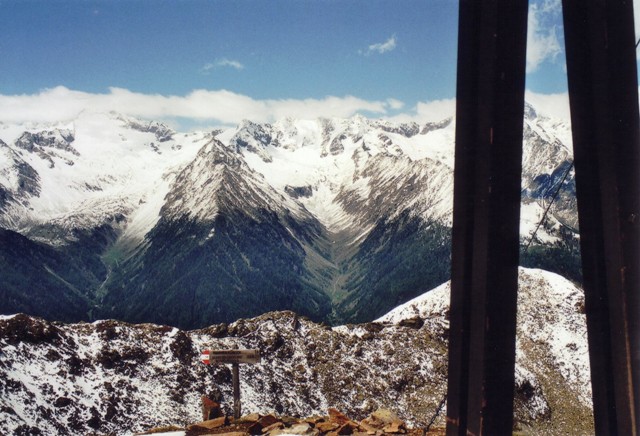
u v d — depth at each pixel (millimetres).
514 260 11039
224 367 108188
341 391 111000
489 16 11023
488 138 11008
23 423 84188
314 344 119312
